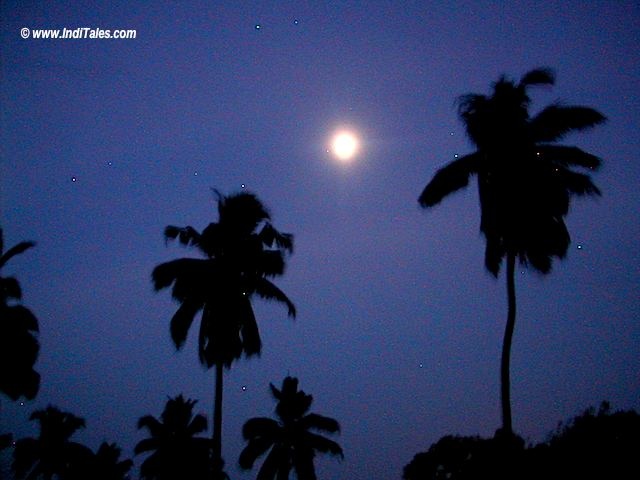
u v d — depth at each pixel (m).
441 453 23.19
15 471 37.03
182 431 34.28
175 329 21.67
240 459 33.09
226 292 21.81
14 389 20.44
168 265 22.22
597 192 18.16
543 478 15.65
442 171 19.08
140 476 32.19
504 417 17.30
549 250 17.94
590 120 18.02
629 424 16.39
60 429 38.81
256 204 23.05
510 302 18.12
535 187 17.73
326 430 34.06
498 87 18.97
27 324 21.11
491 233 18.41
